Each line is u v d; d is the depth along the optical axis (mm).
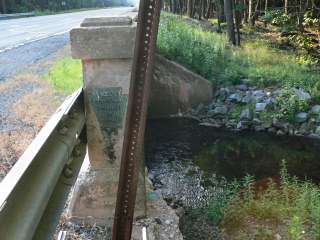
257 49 15305
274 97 10773
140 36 1819
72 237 3035
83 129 3113
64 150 2215
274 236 3934
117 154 3250
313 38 17203
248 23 21547
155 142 9602
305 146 9078
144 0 1750
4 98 6859
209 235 4434
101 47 2861
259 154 8578
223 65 12922
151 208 3592
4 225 1336
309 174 7332
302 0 17156
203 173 7379
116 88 3025
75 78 8609
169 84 11836
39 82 8133
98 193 3266
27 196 1581
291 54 15062
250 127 10422
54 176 1913
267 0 20781
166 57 12430
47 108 6305
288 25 15672
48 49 13023
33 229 1534
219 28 19594
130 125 1999
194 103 11961
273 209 4508
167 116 12078
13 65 10094
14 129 5230
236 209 4680
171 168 7684
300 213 4277
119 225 2248
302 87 10836
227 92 11656
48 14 41844
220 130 10477
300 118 9992
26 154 1787
